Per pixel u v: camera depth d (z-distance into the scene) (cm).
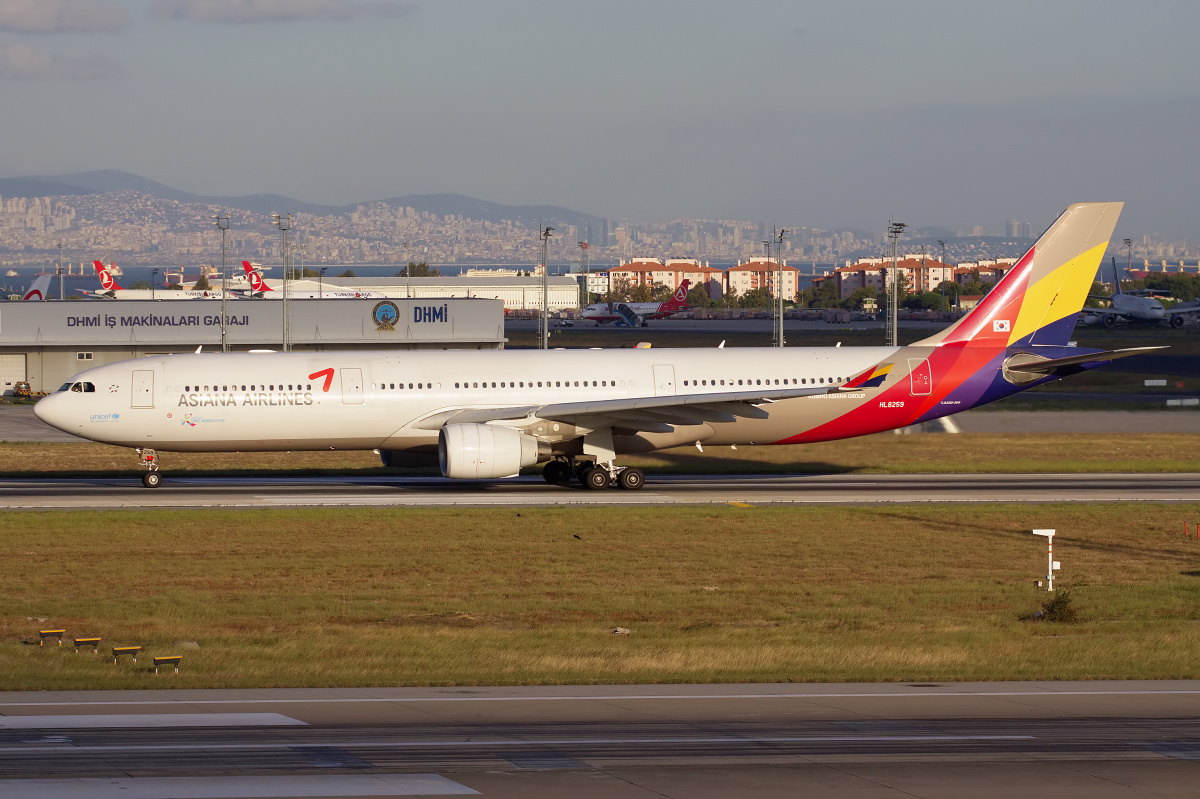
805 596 11200
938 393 18475
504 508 15650
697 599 11019
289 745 6166
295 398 17212
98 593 11050
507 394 17688
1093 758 6003
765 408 18138
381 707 7106
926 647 9044
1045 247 18838
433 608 10612
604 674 8169
